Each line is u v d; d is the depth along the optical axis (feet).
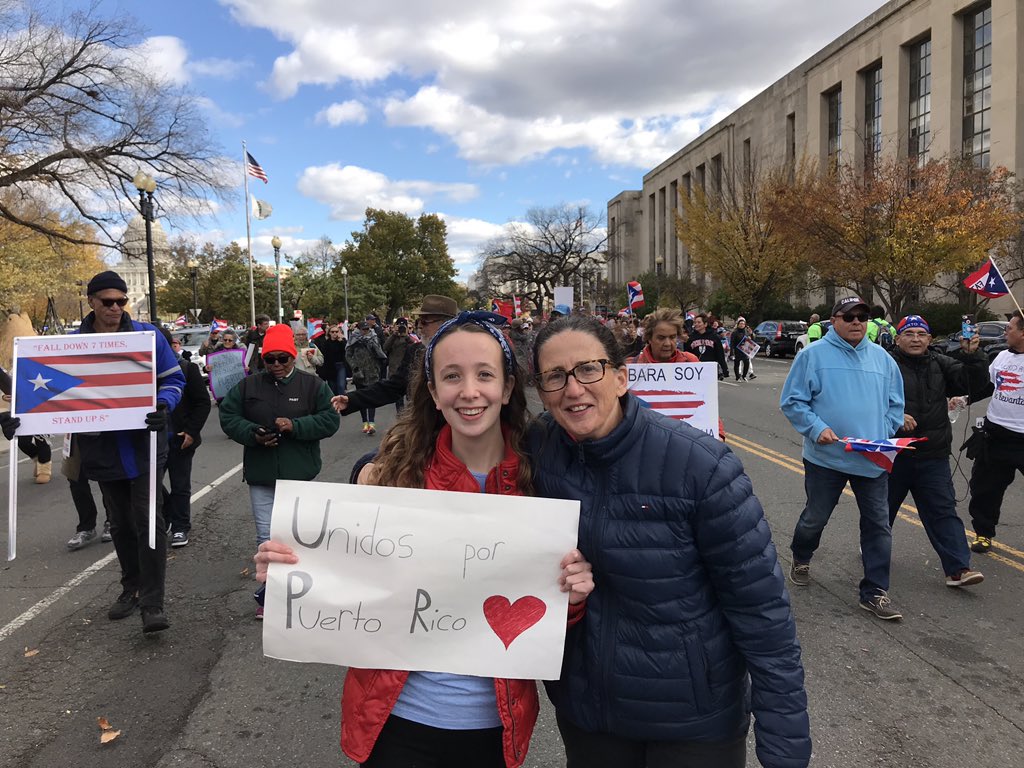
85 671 11.28
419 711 5.29
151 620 12.14
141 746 9.20
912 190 93.91
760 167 174.70
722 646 5.21
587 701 5.36
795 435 33.30
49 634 12.67
